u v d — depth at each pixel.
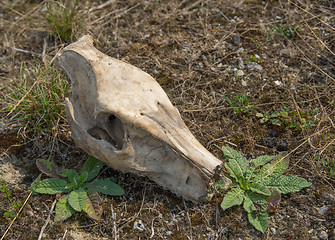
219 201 0.86
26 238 0.84
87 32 1.12
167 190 0.88
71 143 0.95
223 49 1.06
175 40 1.08
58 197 0.87
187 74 1.02
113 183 0.88
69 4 1.17
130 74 0.86
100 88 0.84
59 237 0.84
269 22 1.10
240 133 0.94
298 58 1.04
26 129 0.97
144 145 0.83
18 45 1.13
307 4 1.12
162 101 0.85
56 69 1.01
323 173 0.89
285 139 0.93
